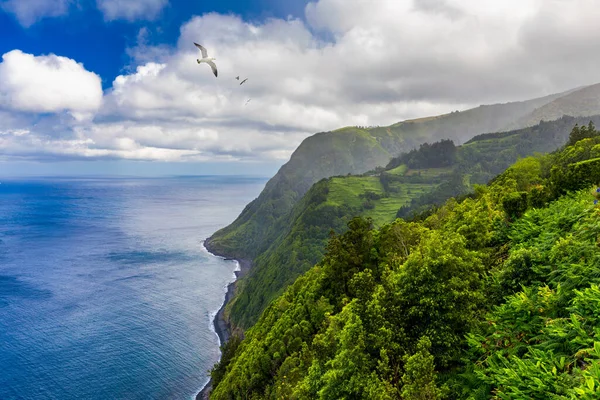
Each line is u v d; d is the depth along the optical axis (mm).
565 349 17109
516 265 25000
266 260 180875
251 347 62719
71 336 106438
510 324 21656
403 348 23172
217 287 165250
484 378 18484
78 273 171125
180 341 107812
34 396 79375
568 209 32031
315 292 52844
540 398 14883
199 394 82812
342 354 23547
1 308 125188
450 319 23297
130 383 85312
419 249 31031
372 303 25422
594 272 19406
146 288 154125
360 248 47438
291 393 36156
